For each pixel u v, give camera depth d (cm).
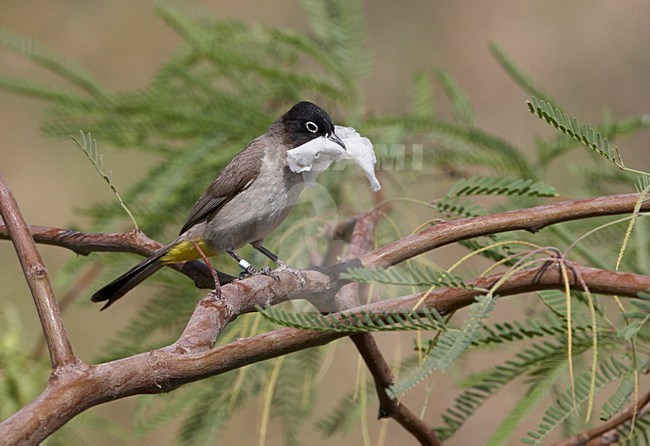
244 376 719
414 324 396
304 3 976
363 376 608
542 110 422
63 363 339
